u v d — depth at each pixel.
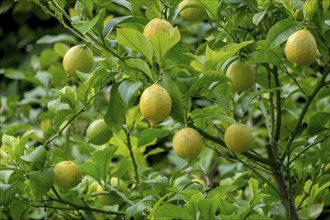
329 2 2.04
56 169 2.03
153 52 1.94
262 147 3.05
